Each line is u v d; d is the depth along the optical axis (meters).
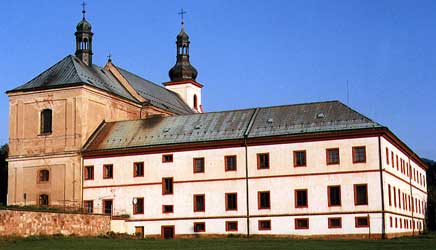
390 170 71.56
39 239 57.56
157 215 76.50
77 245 53.72
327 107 75.75
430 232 86.31
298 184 70.88
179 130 80.38
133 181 78.38
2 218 55.12
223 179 74.25
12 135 85.62
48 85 84.31
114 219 74.00
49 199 82.06
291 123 74.56
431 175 144.25
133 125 84.31
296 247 49.88
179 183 76.19
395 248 46.69
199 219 74.50
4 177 103.75
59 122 83.38
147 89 102.94
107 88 89.06
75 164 81.31
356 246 50.12
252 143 73.62
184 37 125.94
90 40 92.62
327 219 69.00
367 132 68.81
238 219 72.75
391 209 69.94
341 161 69.50
